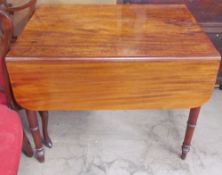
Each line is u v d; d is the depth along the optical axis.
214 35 1.88
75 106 1.32
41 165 1.58
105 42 1.29
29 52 1.20
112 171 1.56
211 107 1.98
